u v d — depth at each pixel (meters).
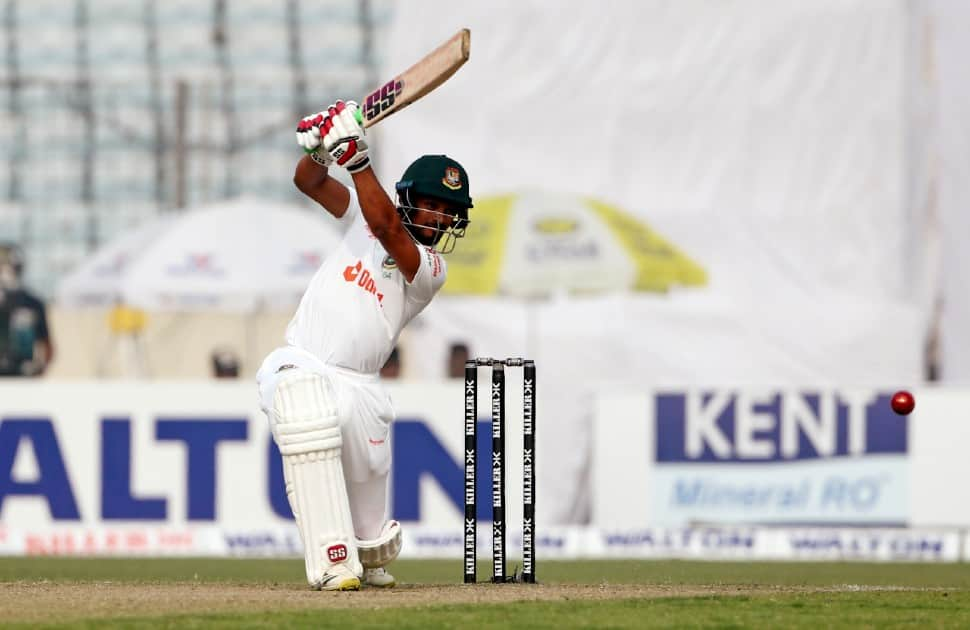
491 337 53.47
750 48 63.56
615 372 52.75
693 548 41.66
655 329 53.94
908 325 57.47
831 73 63.34
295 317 20.17
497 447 21.58
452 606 17.69
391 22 66.94
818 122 63.12
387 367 51.00
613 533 42.06
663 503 42.03
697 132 63.53
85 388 41.31
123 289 49.22
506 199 53.16
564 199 53.09
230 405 41.28
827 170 63.00
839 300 61.50
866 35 63.16
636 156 63.50
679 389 42.00
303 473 19.39
